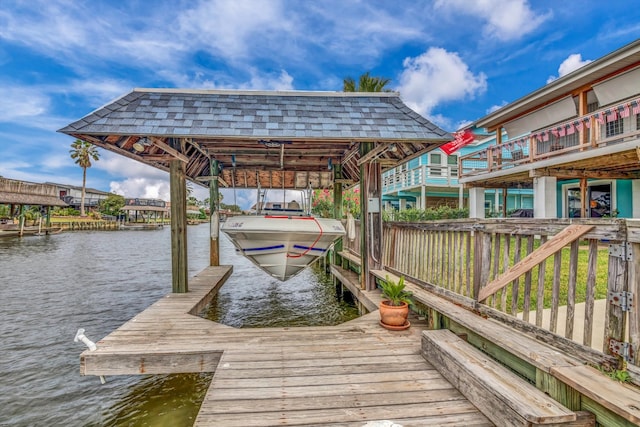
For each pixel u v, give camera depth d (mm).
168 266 12250
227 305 6941
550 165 9172
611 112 7621
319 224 5262
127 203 56031
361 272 5758
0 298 7574
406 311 3957
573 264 2309
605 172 9930
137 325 3941
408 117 5062
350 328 3955
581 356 2170
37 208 40406
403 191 19078
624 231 1946
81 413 3258
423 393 2531
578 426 1887
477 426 2148
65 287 8695
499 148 11352
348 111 5113
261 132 4480
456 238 3799
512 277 2861
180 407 3359
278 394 2498
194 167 7500
